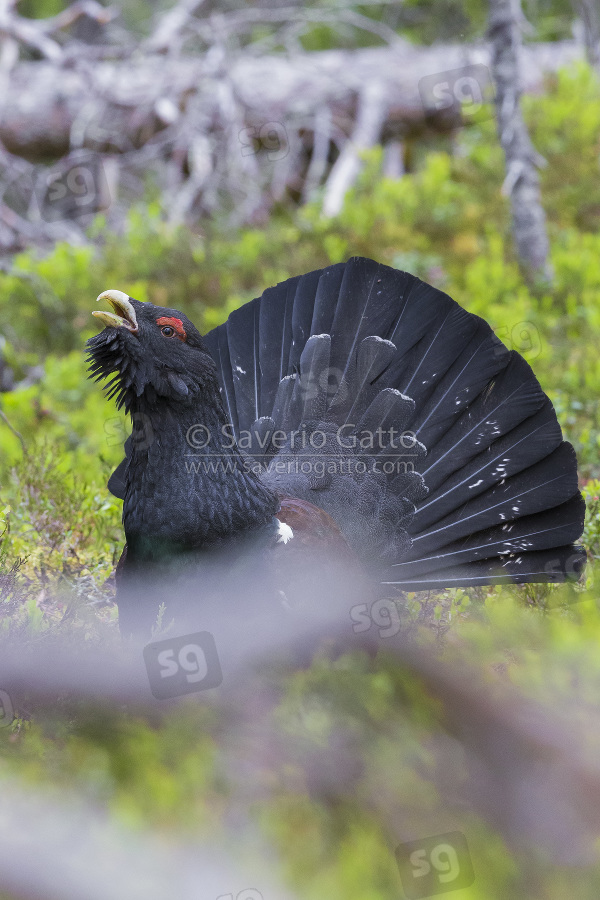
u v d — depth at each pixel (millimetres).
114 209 25453
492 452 10211
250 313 11305
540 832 6738
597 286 19328
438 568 10117
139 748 7324
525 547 10047
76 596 9680
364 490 9953
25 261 21781
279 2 31703
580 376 15766
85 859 6391
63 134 25453
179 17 26594
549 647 8250
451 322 10484
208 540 8047
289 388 10531
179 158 25328
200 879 6363
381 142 27406
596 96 26609
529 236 20125
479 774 7105
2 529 10797
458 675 7891
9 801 6738
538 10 32031
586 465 13055
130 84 25656
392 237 22281
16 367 19406
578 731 7277
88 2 25812
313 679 7676
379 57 27531
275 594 8000
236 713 7508
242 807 6914
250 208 24453
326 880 6332
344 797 7070
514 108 19891
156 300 20938
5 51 25719
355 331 10617
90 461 14820
